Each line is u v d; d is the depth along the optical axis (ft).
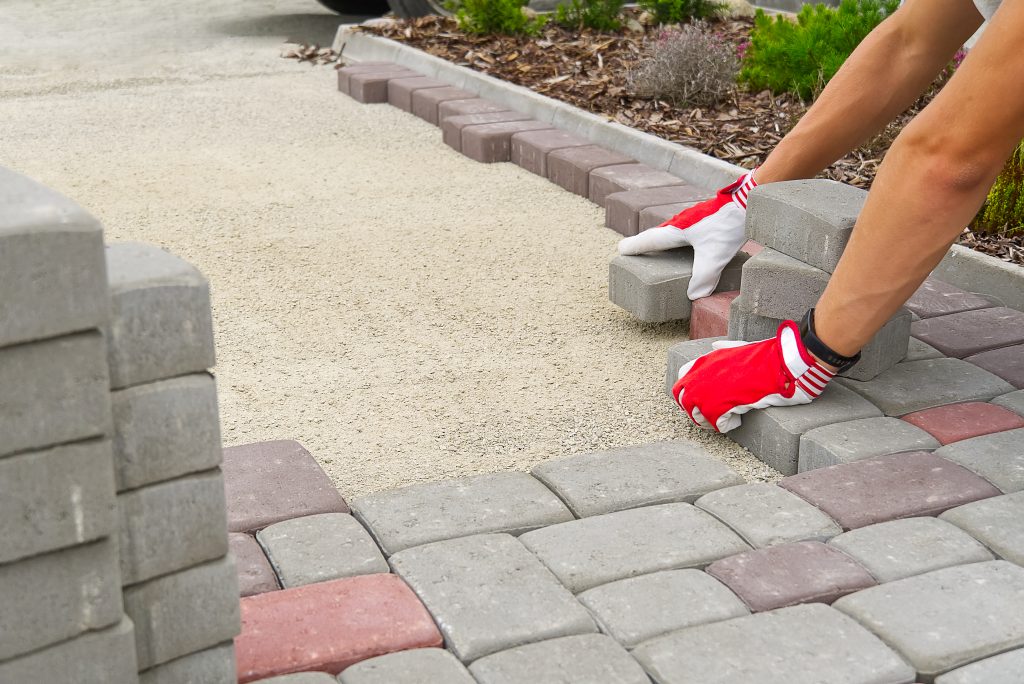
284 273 14.93
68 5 38.75
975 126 8.42
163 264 5.68
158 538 5.73
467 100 23.02
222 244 16.06
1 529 5.00
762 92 22.76
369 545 8.18
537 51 26.89
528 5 32.63
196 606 5.95
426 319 13.44
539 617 7.32
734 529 8.42
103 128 22.56
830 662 6.86
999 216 14.39
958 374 10.66
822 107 11.85
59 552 5.23
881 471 9.06
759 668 6.82
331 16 36.78
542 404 11.28
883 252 9.11
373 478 9.86
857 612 7.34
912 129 8.82
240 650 6.95
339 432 10.72
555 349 12.62
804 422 9.84
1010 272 13.00
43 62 29.12
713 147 19.52
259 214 17.42
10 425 4.93
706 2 29.78
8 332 4.80
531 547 8.18
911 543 8.11
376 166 20.17
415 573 7.81
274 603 7.41
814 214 10.36
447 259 15.51
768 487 8.93
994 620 7.22
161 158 20.47
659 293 12.62
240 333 13.01
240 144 21.49
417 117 23.81
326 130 22.62
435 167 20.16
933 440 9.57
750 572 7.82
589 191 18.25
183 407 5.65
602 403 11.31
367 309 13.74
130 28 34.35
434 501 8.82
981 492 8.77
